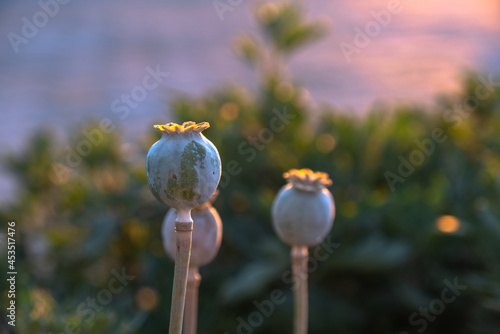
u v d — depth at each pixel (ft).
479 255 3.83
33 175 4.83
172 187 2.08
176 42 22.70
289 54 5.17
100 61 19.90
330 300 3.91
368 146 4.58
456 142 4.84
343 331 3.89
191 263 2.39
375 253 3.72
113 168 4.71
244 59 5.24
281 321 3.86
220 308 3.88
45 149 4.90
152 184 2.09
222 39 22.72
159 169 2.08
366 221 3.99
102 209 4.12
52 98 15.62
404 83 15.66
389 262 3.71
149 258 3.91
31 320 2.93
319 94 15.06
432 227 3.88
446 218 4.00
